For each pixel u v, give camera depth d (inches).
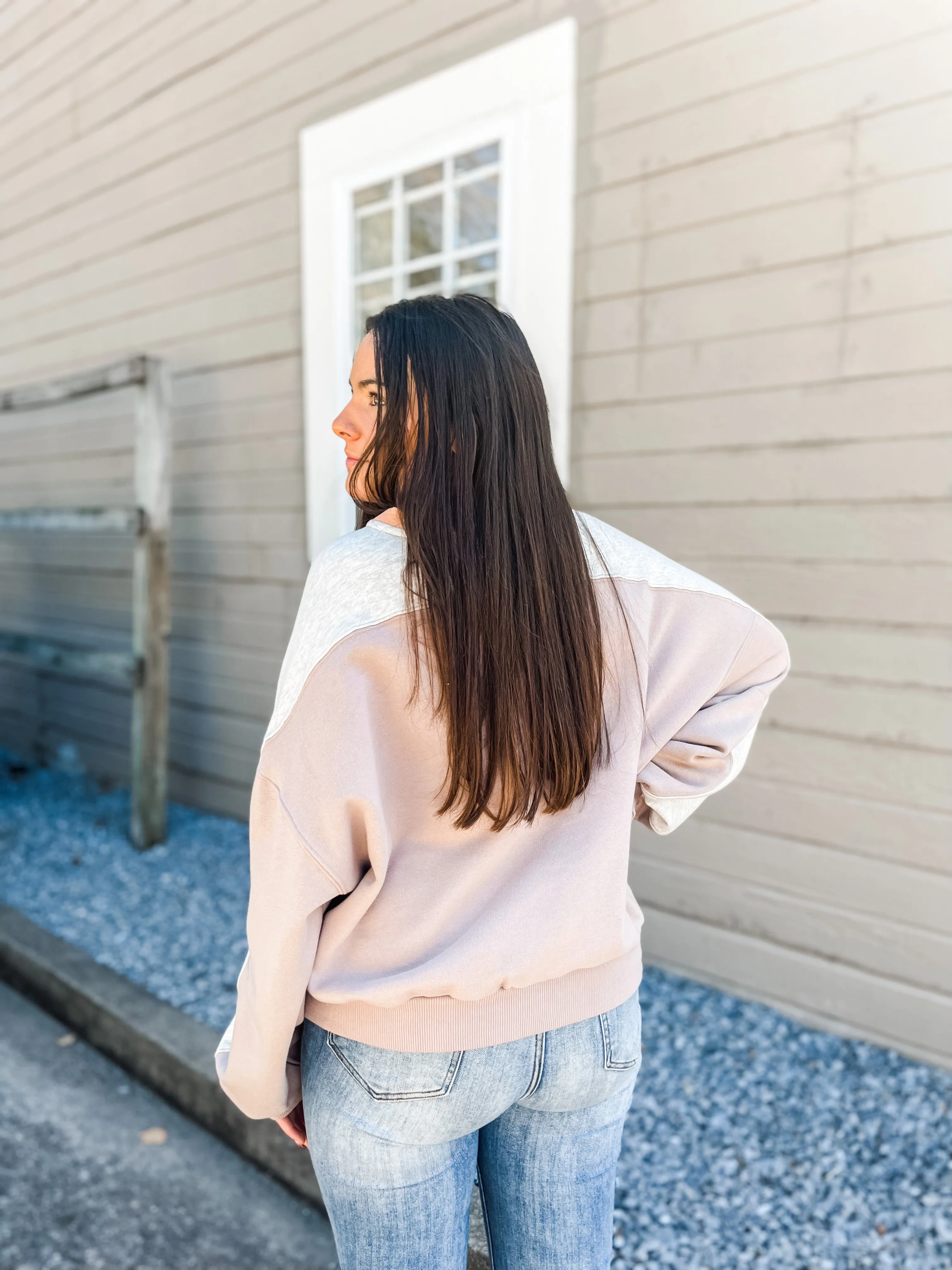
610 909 34.7
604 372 108.0
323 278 137.7
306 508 145.9
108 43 169.2
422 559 32.1
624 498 107.9
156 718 150.5
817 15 88.6
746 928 101.3
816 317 91.6
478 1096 33.7
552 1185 37.0
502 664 31.9
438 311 35.4
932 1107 81.8
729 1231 67.7
